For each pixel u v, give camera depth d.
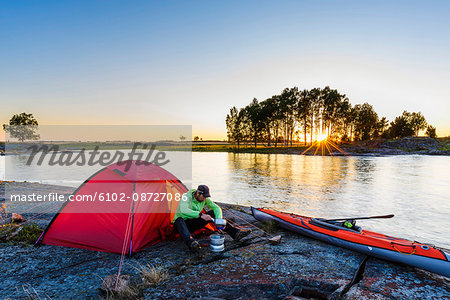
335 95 78.75
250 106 86.19
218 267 4.35
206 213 5.80
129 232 4.95
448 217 9.20
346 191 14.32
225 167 29.30
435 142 74.19
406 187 15.56
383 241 4.77
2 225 6.39
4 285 3.85
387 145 73.25
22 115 80.19
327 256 4.76
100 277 4.04
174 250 5.13
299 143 105.31
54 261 4.65
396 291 3.61
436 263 4.03
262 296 3.50
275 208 10.47
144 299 3.44
